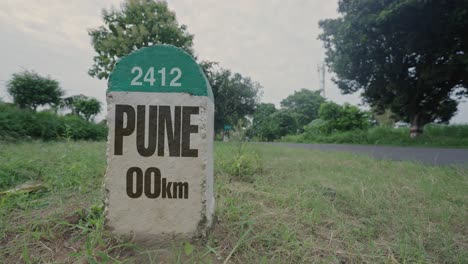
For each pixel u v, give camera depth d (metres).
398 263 1.16
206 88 1.28
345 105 16.70
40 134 7.37
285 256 1.19
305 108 32.91
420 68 10.21
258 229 1.44
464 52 8.80
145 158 1.28
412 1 7.87
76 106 16.05
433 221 1.64
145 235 1.28
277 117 27.20
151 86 1.27
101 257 1.10
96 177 2.42
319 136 17.20
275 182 2.59
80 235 1.29
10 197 1.75
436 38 8.98
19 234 1.31
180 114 1.28
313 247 1.28
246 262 1.13
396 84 11.00
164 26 12.55
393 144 10.62
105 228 1.29
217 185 2.29
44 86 12.60
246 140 4.15
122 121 1.27
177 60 1.28
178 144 1.28
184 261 1.10
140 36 12.05
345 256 1.22
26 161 2.73
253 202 1.90
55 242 1.24
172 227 1.29
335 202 2.01
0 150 3.55
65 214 1.50
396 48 10.01
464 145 8.52
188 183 1.29
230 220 1.52
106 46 11.91
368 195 2.11
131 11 12.59
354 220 1.67
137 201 1.29
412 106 11.02
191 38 13.97
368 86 12.12
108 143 1.28
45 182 2.20
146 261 1.10
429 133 11.13
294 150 6.95
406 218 1.62
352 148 8.52
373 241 1.37
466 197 2.04
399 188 2.35
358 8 9.78
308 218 1.58
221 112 18.66
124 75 1.27
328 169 3.37
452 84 10.07
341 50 11.16
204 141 1.29
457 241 1.38
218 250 1.21
